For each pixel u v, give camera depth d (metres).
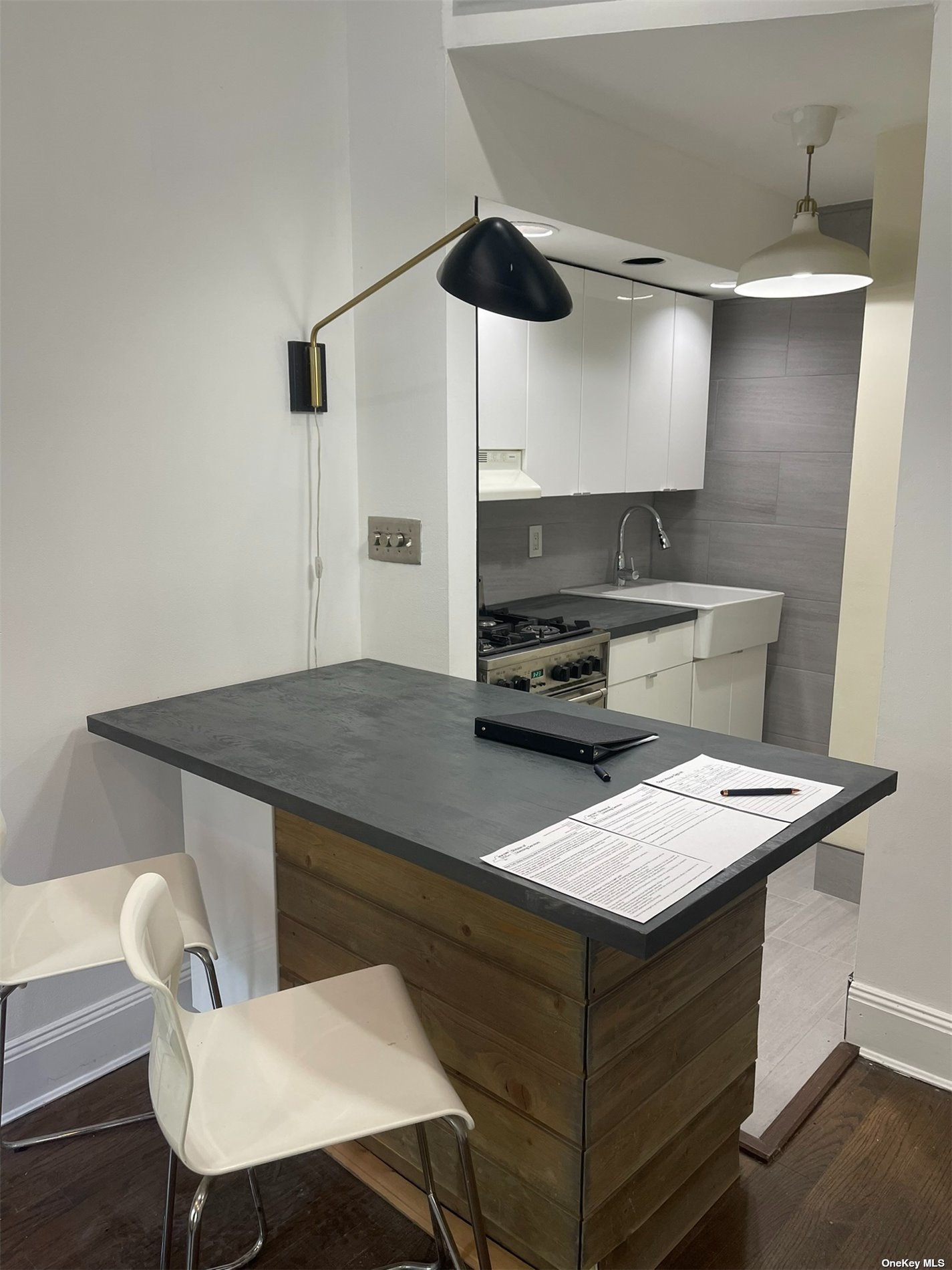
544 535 3.88
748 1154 1.94
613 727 1.89
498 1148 1.59
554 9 2.11
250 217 2.31
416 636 2.62
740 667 3.91
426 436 2.47
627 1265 1.60
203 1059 1.30
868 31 2.02
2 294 1.88
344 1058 1.30
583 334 3.29
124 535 2.16
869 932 2.24
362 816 1.50
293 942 1.97
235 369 2.33
